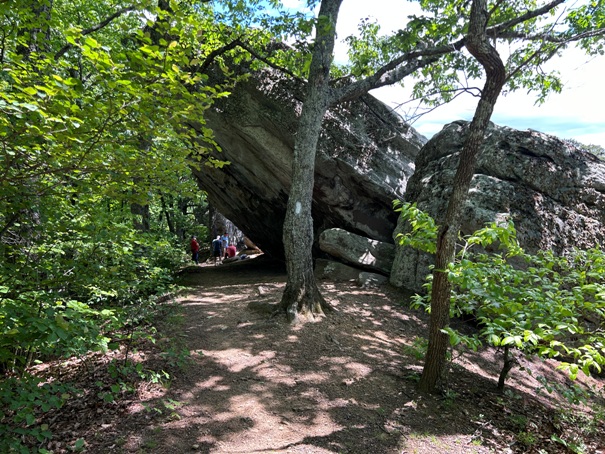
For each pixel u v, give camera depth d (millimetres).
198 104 3234
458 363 6078
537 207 7887
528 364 6723
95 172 3229
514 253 4965
